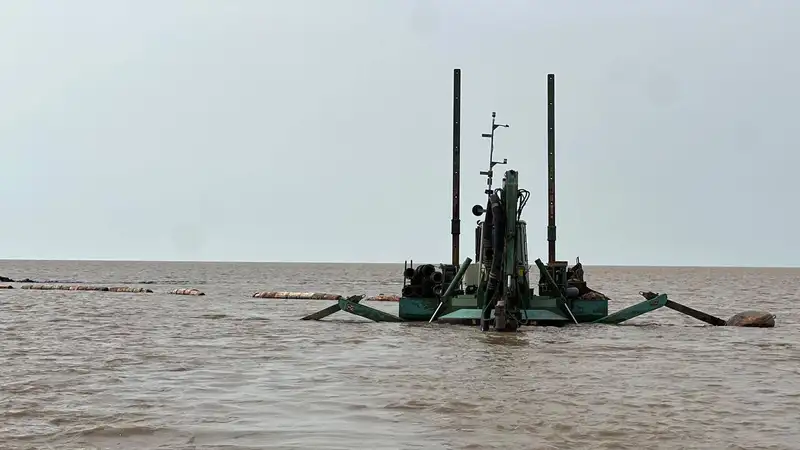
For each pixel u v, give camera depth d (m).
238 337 29.36
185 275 169.25
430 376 19.31
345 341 28.11
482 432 13.20
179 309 47.28
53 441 12.60
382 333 31.45
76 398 16.19
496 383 18.23
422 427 13.55
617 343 27.88
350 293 80.94
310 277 160.62
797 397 16.62
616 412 14.89
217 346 26.06
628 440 12.73
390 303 62.12
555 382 18.44
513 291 33.91
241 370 20.28
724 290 97.12
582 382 18.48
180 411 14.86
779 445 12.44
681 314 48.47
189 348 25.38
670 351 25.45
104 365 21.06
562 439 12.77
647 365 21.72
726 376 19.67
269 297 65.56
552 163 40.31
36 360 22.03
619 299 72.00
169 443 12.44
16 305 49.50
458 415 14.54
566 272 36.91
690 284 128.62
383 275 187.12
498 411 14.91
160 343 26.86
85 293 69.75
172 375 19.34
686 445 12.42
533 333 31.59
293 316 41.75
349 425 13.68
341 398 16.20
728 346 27.22
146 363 21.55
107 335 29.61
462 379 18.84
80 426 13.60
